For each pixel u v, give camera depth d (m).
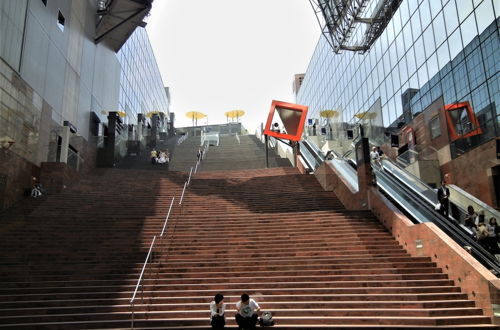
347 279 9.60
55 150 21.06
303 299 8.82
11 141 16.36
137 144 29.62
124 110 37.91
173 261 10.86
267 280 9.72
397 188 14.54
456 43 21.28
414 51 26.23
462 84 20.66
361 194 14.75
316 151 24.02
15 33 17.45
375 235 12.24
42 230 12.83
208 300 8.93
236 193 17.83
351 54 40.12
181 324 8.00
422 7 25.11
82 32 26.61
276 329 7.59
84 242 12.04
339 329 7.51
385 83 31.17
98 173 21.19
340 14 27.77
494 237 10.59
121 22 29.72
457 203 13.55
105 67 31.77
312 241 11.95
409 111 26.81
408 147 25.62
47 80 20.80
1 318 8.16
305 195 17.52
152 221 13.79
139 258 11.02
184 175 21.09
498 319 7.61
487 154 18.05
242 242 11.93
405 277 9.52
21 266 10.46
